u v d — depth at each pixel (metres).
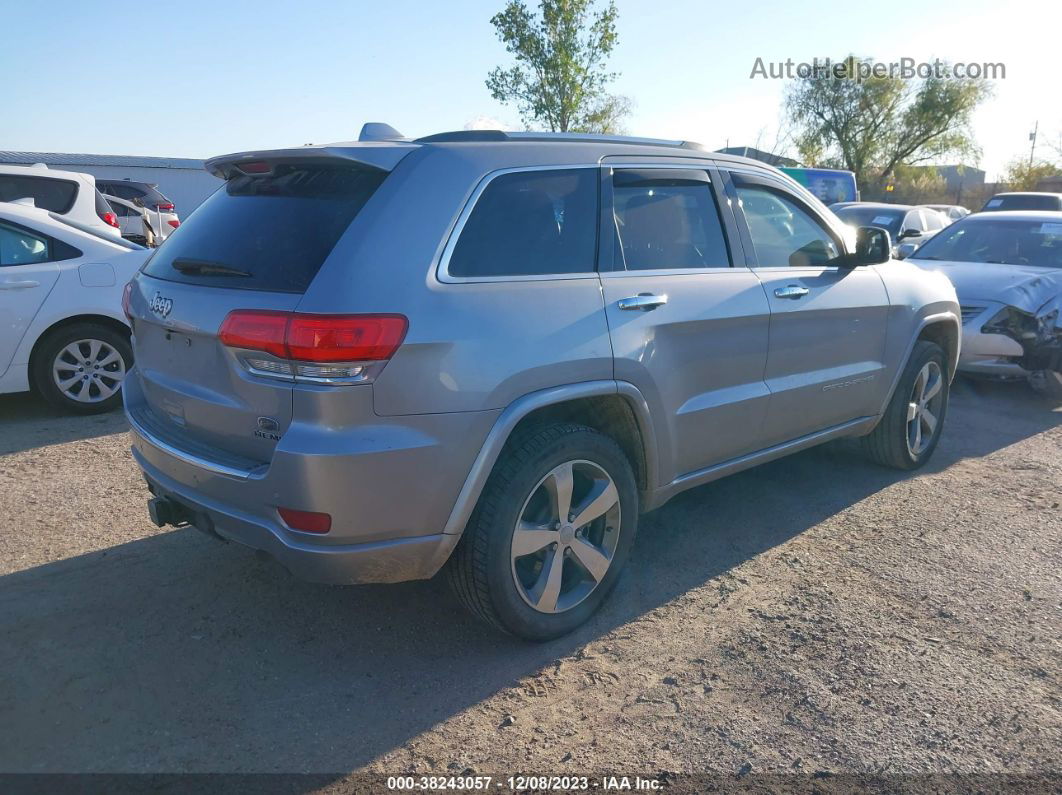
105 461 5.46
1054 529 4.59
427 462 2.90
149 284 3.51
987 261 8.27
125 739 2.82
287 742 2.82
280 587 3.85
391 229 2.94
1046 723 2.92
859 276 4.76
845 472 5.48
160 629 3.49
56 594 3.75
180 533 4.39
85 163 31.34
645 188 3.78
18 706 2.97
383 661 3.30
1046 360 7.19
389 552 2.94
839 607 3.71
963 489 5.20
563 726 2.91
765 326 4.10
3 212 6.16
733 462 4.20
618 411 3.57
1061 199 21.56
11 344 6.11
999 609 3.71
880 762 2.73
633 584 3.93
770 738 2.85
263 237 3.12
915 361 5.23
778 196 4.49
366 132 3.68
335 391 2.75
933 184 48.91
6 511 4.63
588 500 3.46
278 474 2.82
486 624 3.57
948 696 3.07
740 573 4.04
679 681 3.17
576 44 24.62
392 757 2.75
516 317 3.10
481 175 3.21
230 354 2.95
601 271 3.47
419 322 2.86
